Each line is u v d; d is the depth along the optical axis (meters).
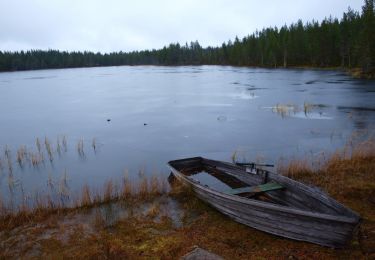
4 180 17.30
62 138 26.22
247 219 10.14
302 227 8.83
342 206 8.87
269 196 12.09
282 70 93.94
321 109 33.72
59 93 58.09
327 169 15.05
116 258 8.48
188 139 24.73
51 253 9.10
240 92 51.12
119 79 88.25
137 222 10.88
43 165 19.72
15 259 8.95
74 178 17.34
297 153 19.83
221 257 7.93
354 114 30.58
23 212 12.01
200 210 11.70
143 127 29.36
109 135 26.84
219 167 15.48
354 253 8.27
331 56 91.38
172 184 14.74
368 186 12.32
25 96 54.44
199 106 39.53
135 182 15.66
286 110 33.47
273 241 9.26
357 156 16.19
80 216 11.67
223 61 154.88
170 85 67.25
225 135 25.45
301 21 124.94
